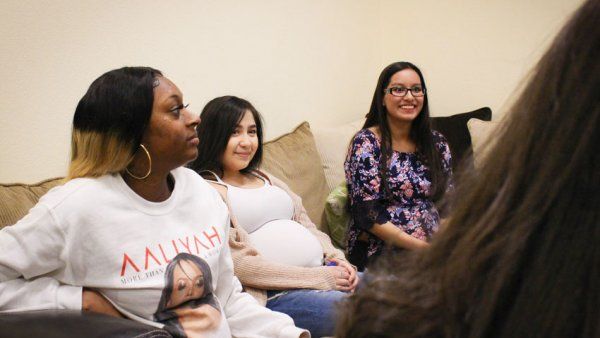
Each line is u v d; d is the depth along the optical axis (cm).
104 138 127
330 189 276
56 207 122
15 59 175
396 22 361
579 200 41
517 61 329
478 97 344
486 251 46
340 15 325
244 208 197
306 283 183
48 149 187
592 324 40
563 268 42
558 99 43
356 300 57
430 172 244
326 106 323
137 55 212
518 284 44
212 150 200
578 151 41
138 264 128
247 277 179
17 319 112
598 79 41
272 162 242
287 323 149
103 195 127
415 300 51
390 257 61
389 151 242
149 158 131
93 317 114
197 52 237
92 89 129
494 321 45
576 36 43
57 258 124
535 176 44
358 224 240
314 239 208
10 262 119
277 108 285
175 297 132
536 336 42
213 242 143
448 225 52
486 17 333
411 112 238
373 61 363
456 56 346
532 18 321
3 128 174
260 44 270
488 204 48
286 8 283
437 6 346
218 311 140
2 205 147
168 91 132
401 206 241
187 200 142
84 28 194
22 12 176
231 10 251
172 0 223
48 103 186
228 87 254
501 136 49
